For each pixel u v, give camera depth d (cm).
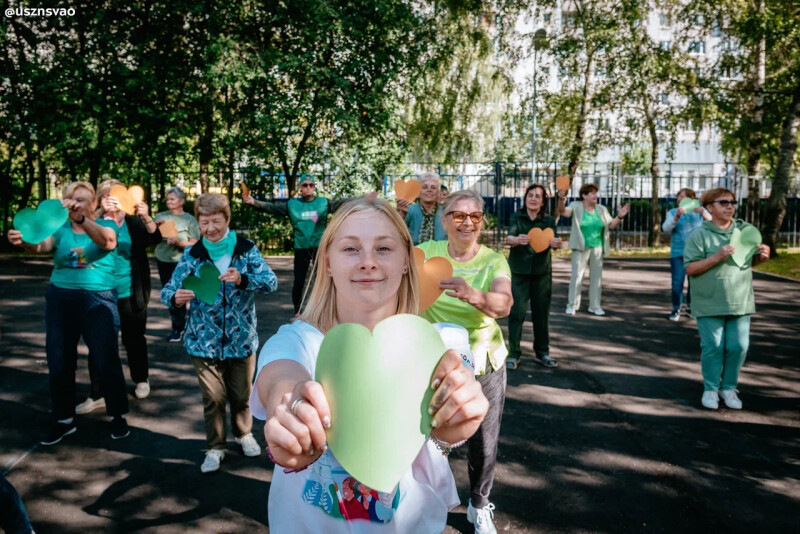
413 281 131
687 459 350
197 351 327
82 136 1167
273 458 86
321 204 668
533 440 377
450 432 94
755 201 1548
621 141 1767
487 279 273
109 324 368
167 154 1306
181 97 1295
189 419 409
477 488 269
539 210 539
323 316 127
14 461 341
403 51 1437
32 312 758
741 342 432
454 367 92
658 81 1587
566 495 308
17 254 1369
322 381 87
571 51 1580
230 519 284
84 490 309
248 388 349
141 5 1211
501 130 2223
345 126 1321
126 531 273
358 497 119
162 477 324
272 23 1255
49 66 1217
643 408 435
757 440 379
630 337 654
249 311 338
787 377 511
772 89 1553
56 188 1577
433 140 1986
